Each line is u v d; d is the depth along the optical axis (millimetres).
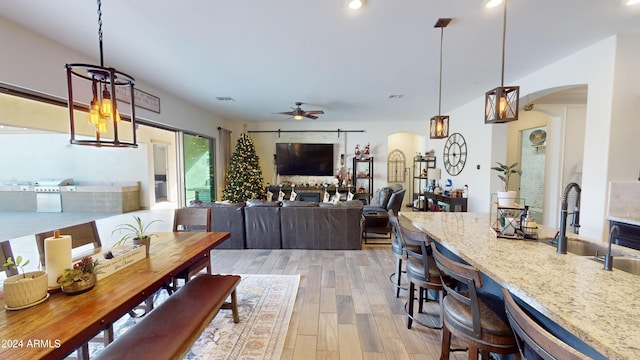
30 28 2455
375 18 2348
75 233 2119
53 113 5395
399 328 2275
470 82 4125
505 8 2119
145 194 8406
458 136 5930
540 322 1375
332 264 3688
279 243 4309
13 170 8297
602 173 2738
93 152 8336
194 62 3320
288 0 2082
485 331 1330
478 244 1796
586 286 1175
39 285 1313
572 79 3098
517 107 2006
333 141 8016
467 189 5500
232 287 2082
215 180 6867
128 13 2234
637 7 2162
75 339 1095
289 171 7906
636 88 2637
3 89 2371
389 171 9133
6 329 1119
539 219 5457
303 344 2068
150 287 1545
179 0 2066
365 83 4191
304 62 3344
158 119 4488
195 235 2590
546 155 5215
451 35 2654
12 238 5062
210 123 6527
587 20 2367
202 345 2023
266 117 7227
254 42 2797
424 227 2307
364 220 4758
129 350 1307
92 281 1483
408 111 6348
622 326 884
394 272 3422
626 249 1698
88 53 3014
